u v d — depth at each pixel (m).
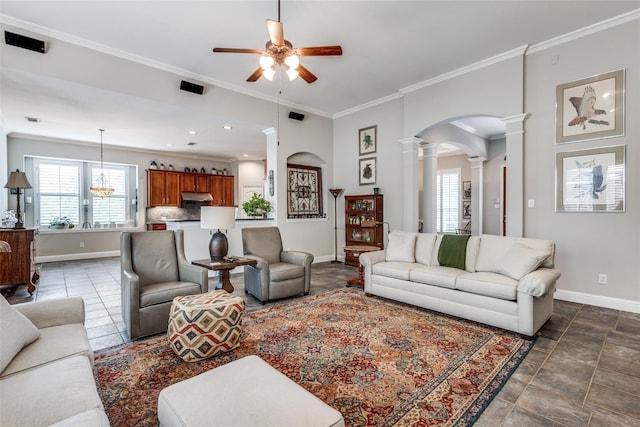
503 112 4.18
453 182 9.07
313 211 6.67
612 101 3.46
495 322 2.88
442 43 3.85
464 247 3.59
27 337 1.59
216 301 2.52
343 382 2.08
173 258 3.34
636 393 1.94
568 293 3.78
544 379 2.10
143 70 4.18
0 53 3.27
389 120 5.78
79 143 7.38
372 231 5.93
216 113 4.96
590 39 3.58
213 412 1.18
